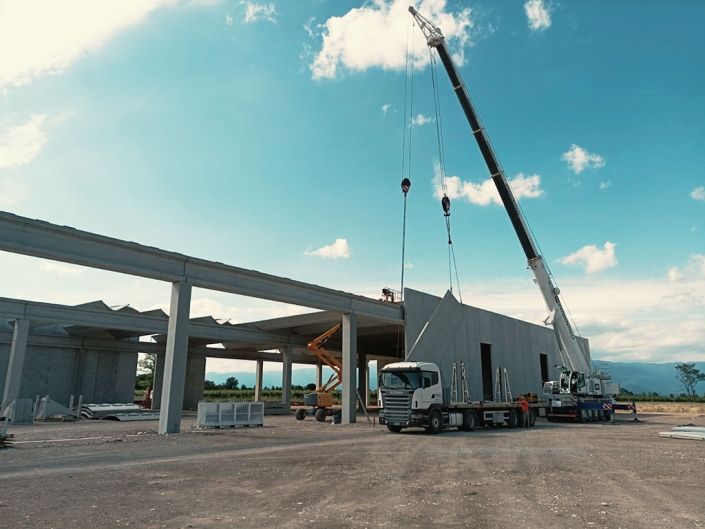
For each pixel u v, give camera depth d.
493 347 44.50
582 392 35.31
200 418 26.64
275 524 7.33
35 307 33.41
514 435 23.64
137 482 10.61
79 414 35.84
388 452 16.11
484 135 32.47
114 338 44.69
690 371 155.38
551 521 7.58
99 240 20.89
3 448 16.55
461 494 9.53
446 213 34.56
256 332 44.31
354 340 33.09
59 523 7.32
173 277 23.56
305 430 25.77
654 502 8.99
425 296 38.78
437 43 33.59
